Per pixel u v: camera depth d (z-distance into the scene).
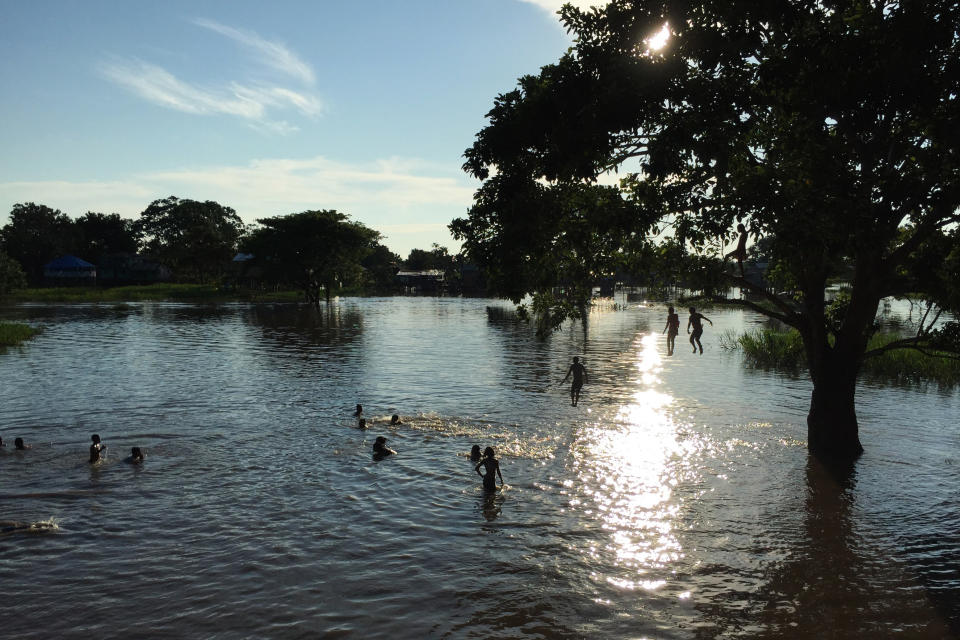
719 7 11.47
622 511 13.40
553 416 21.66
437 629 8.95
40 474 15.35
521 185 14.03
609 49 12.70
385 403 23.72
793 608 9.62
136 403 23.39
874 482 15.13
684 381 28.66
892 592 10.09
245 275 114.94
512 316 72.12
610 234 16.69
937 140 11.33
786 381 28.62
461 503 13.80
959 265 14.20
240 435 19.06
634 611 9.52
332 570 10.70
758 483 15.10
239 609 9.41
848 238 11.29
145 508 13.34
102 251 151.00
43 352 37.62
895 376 28.59
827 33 11.19
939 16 10.51
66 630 8.84
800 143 12.59
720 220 12.70
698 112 12.19
